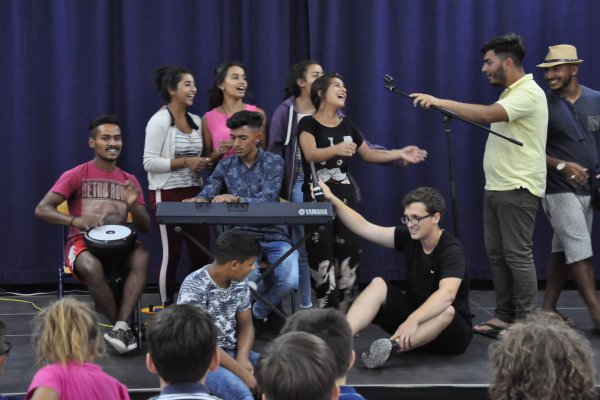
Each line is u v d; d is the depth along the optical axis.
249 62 5.58
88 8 5.46
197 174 4.90
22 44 5.46
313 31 5.52
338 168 4.53
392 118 5.62
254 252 3.46
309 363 1.85
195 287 3.49
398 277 5.73
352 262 4.57
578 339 1.99
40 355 2.67
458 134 5.64
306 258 4.76
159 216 3.82
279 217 3.85
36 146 5.55
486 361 4.14
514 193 4.49
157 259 5.67
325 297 4.53
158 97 5.55
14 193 5.56
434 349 4.23
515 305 4.58
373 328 4.77
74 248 4.34
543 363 1.93
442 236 4.16
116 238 4.23
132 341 4.18
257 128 4.41
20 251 5.59
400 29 5.57
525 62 5.60
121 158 5.58
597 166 4.76
